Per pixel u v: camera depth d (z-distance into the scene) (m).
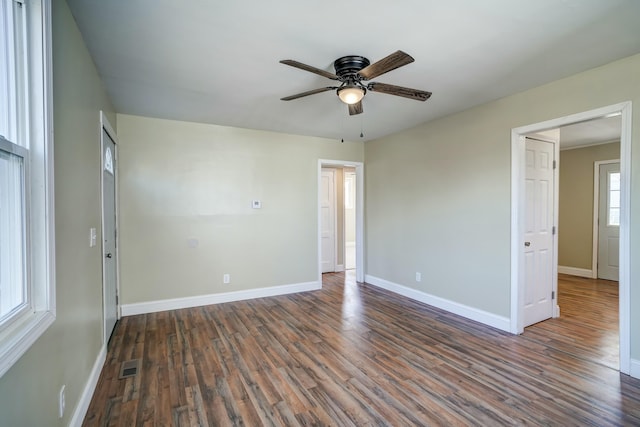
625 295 2.41
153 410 2.00
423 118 3.97
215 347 2.91
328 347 2.92
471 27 1.96
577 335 3.16
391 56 1.86
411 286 4.49
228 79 2.73
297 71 2.57
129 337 3.12
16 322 1.15
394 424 1.88
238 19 1.87
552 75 2.68
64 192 1.64
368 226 5.39
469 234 3.62
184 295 4.06
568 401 2.09
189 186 4.07
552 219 3.62
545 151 3.51
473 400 2.11
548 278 3.59
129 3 1.72
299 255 4.87
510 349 2.86
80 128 1.99
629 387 2.25
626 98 2.38
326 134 4.82
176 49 2.22
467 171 3.62
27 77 1.30
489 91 3.05
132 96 3.12
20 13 1.28
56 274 1.49
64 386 1.60
